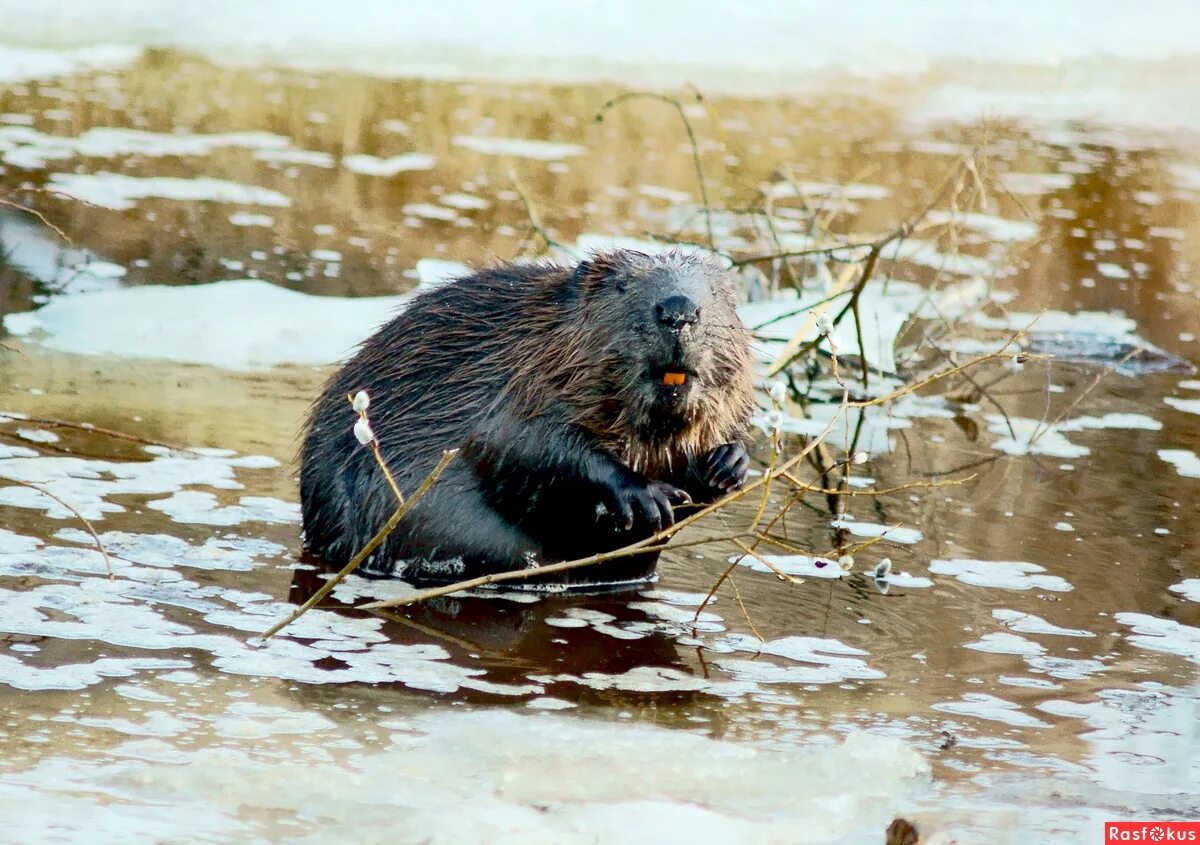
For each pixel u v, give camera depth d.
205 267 17.80
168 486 11.56
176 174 21.50
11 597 9.27
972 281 18.12
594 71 29.56
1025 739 8.31
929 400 15.84
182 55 28.08
